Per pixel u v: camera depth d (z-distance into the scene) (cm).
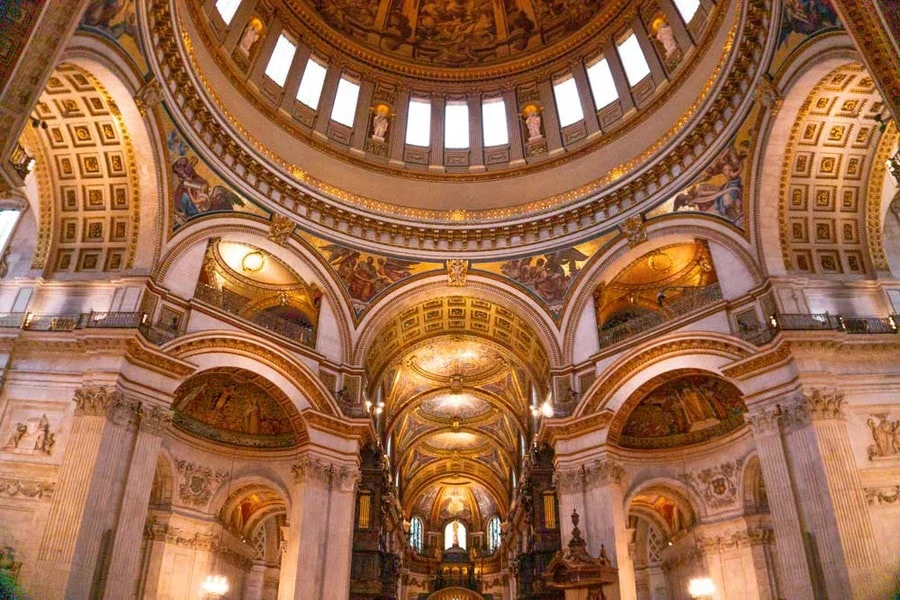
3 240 1973
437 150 2769
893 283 1889
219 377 2138
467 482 4806
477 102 2852
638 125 2445
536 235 2517
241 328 2072
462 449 4288
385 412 3198
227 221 2167
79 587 1511
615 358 2206
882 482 1627
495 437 3916
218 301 2181
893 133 1841
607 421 2103
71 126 1847
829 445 1623
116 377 1692
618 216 2370
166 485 2145
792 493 1656
